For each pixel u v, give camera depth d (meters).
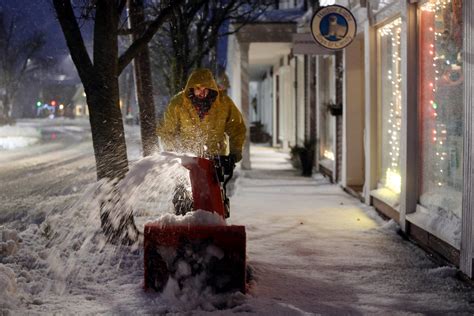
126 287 5.35
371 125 10.33
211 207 5.23
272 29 17.88
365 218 9.34
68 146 31.08
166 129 6.11
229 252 4.99
